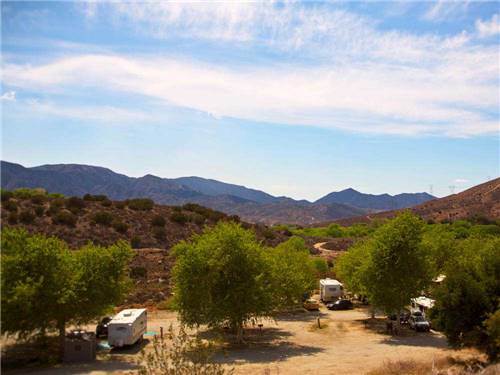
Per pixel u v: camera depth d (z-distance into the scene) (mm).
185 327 41656
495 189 199375
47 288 28406
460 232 119688
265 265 37219
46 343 33156
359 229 157625
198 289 35375
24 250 28609
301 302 57219
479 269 29359
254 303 35312
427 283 41750
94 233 76375
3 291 26531
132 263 68750
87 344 29422
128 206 92250
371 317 50938
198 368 15414
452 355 31484
